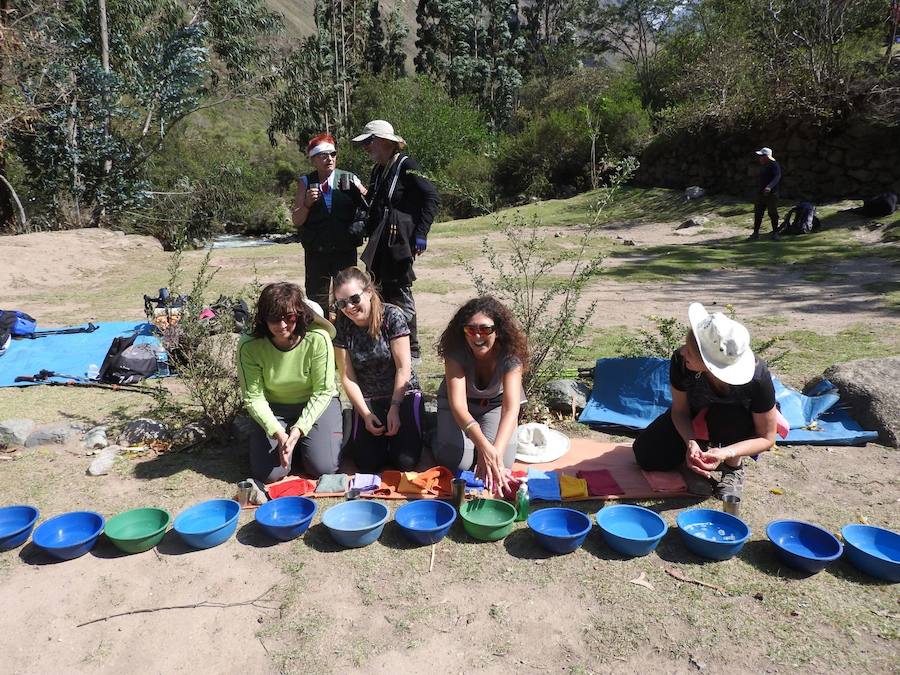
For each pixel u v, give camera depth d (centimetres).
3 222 1822
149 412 454
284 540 305
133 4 1908
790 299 781
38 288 999
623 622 249
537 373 440
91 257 1205
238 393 432
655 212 1756
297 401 369
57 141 1733
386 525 317
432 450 390
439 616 254
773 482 352
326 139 487
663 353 479
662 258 1138
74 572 287
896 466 365
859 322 652
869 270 950
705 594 263
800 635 240
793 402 416
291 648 239
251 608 262
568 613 255
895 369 426
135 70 1825
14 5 1656
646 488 346
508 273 1016
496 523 302
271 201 3288
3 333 627
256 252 1364
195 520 321
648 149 2134
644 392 434
